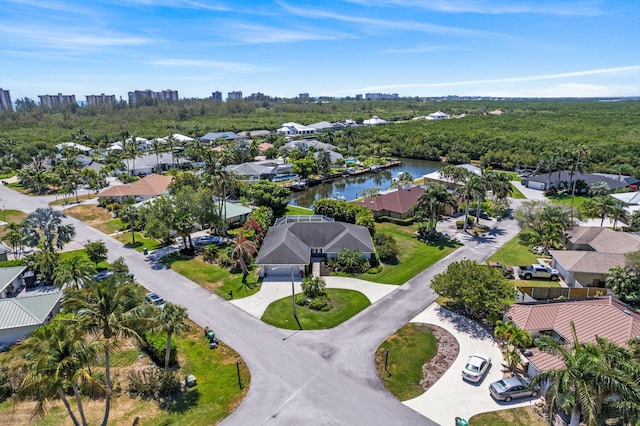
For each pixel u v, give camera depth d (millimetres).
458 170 94562
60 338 24203
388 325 41000
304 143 151500
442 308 44219
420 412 29469
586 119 198125
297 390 31938
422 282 50688
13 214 83875
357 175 126062
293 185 108312
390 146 161250
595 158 118250
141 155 133500
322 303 44406
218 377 33781
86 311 27047
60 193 99312
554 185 100938
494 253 60312
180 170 122812
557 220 61375
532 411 29469
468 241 65562
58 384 23203
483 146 144500
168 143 145750
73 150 145000
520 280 51812
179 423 28875
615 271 44906
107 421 29141
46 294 43375
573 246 59781
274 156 146375
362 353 36469
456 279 41094
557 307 38344
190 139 176250
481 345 37531
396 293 47844
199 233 71312
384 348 37188
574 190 91875
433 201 64500
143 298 33344
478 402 30438
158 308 33062
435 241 65625
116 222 78688
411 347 37250
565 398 23016
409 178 104375
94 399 31797
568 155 97625
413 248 62688
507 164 127375
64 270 43469
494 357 35781
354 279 51844
